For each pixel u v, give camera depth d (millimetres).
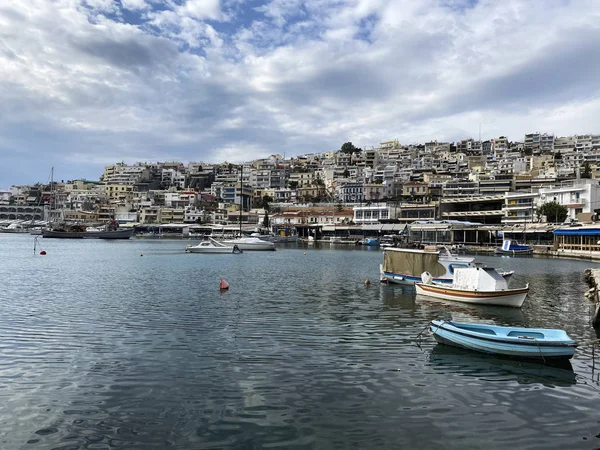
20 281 40094
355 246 126938
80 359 17438
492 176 159750
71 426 12039
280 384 15109
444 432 11969
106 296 32125
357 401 13836
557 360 17406
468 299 30281
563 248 88312
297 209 177500
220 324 23578
